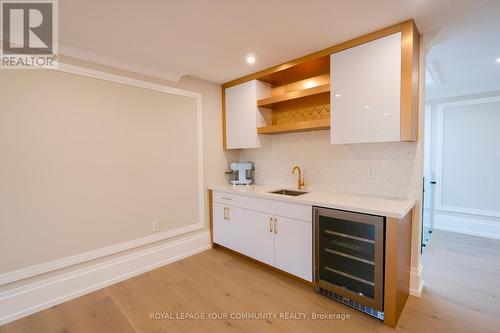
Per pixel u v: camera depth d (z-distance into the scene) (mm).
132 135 2615
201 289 2357
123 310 2055
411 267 2193
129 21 1806
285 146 3158
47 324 1896
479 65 2775
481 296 2158
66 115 2193
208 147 3355
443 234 3785
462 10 1716
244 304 2113
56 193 2152
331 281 2180
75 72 2238
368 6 1664
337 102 2256
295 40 2152
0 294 1912
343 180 2664
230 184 3506
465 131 3791
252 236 2805
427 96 4074
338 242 2164
